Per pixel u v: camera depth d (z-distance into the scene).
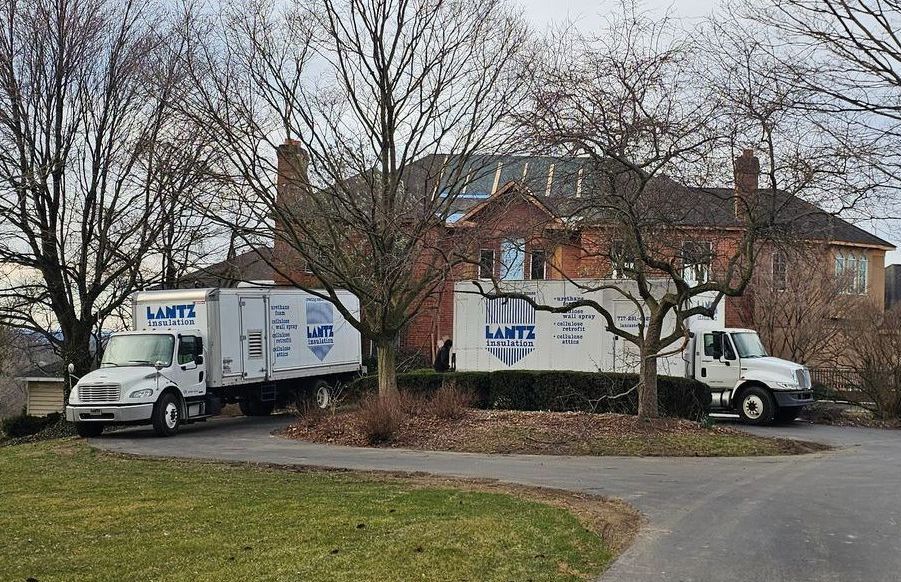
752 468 14.24
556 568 7.33
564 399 21.27
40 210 25.56
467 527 8.75
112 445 18.55
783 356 28.89
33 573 7.13
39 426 26.78
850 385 25.78
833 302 29.31
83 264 26.39
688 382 20.77
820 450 17.41
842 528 9.34
